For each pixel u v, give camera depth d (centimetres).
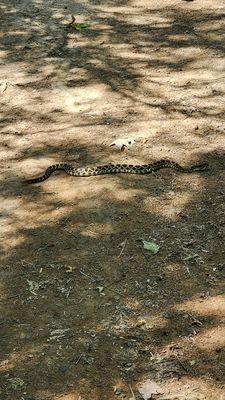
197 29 711
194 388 395
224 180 522
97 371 404
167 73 644
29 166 543
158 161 535
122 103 608
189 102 605
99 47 688
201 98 609
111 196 512
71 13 756
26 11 762
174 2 773
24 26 732
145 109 599
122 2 779
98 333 422
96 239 479
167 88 624
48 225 491
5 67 664
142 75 642
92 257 467
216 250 469
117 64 660
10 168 542
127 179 528
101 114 596
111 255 468
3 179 532
